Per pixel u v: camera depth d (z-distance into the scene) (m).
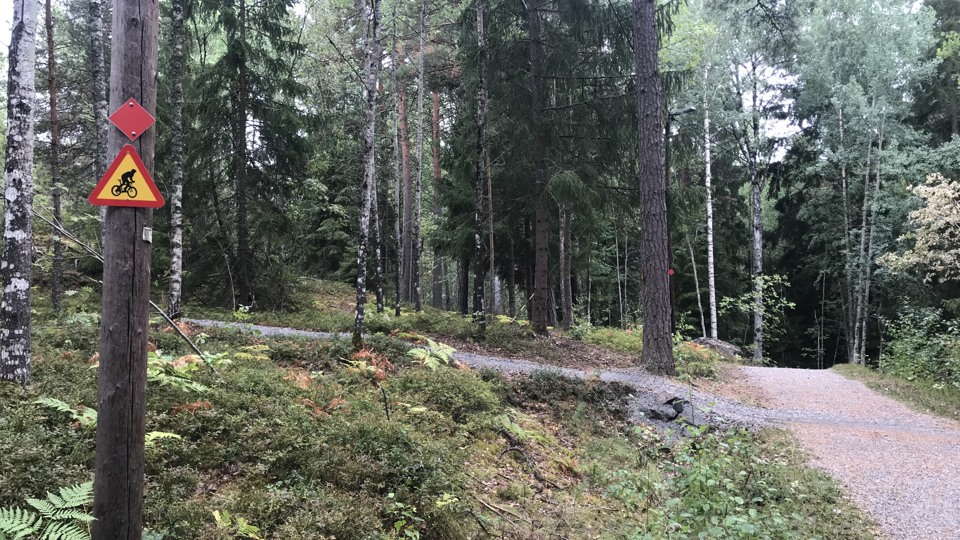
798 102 27.48
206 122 17.09
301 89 18.06
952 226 17.08
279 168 18.89
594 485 7.13
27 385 6.25
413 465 5.68
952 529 6.21
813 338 33.66
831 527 6.14
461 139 16.97
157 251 18.00
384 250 27.86
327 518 4.46
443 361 10.75
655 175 13.51
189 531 4.06
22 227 6.48
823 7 24.80
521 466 7.11
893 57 22.91
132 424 3.38
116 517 3.33
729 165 30.45
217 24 16.88
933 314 18.05
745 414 10.85
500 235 20.42
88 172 20.22
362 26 20.94
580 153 16.33
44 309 14.34
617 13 14.90
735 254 32.78
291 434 5.79
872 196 24.72
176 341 9.64
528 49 16.16
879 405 12.40
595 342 18.31
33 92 6.70
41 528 3.67
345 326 15.05
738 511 5.61
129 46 3.39
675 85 15.57
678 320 28.62
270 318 16.25
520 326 17.09
